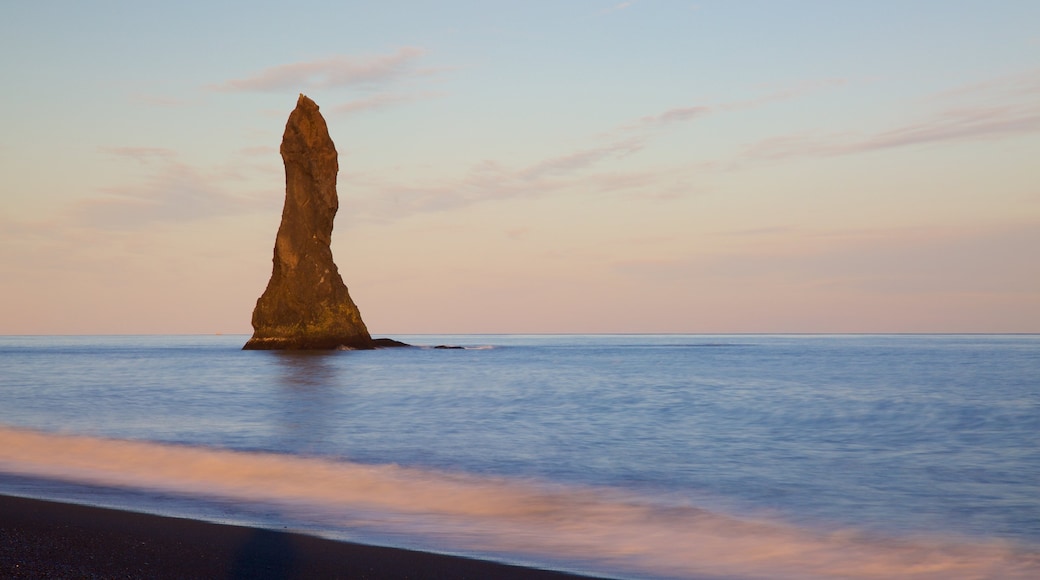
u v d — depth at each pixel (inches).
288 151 3572.8
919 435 900.6
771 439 871.7
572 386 1731.1
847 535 450.0
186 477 644.1
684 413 1151.0
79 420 1067.3
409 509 522.9
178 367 2659.9
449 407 1261.1
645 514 506.3
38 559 358.3
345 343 3624.5
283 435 911.7
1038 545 426.3
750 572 377.7
